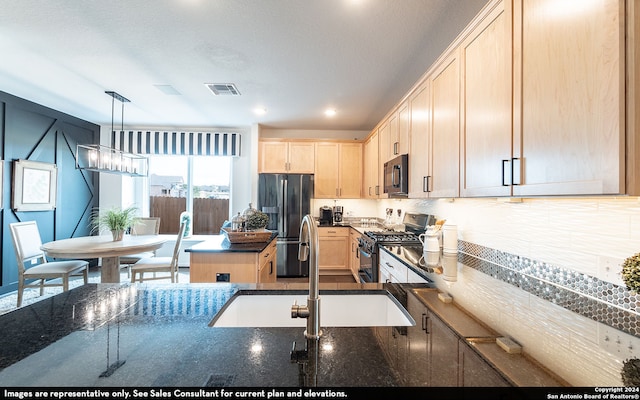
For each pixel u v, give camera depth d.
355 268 4.22
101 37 2.25
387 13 1.93
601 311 1.05
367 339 0.82
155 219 4.24
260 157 4.86
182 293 1.22
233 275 2.43
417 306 1.11
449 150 1.79
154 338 0.80
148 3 1.85
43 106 3.97
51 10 1.93
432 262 1.91
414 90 2.42
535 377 0.65
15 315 0.95
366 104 3.80
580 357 0.75
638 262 0.84
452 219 2.45
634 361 0.73
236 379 0.62
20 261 3.06
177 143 5.04
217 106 3.92
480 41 1.45
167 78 3.01
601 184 0.80
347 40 2.26
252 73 2.87
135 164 3.88
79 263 3.42
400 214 4.12
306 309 0.82
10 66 2.77
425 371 0.66
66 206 4.38
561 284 1.29
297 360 0.70
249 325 1.29
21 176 3.67
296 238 4.66
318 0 1.81
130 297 1.16
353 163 4.93
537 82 1.05
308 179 4.71
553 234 1.34
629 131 0.75
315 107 3.94
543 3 1.02
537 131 1.05
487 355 0.74
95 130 4.91
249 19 2.01
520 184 1.14
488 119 1.37
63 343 0.77
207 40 2.28
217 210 5.29
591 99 0.83
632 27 0.74
